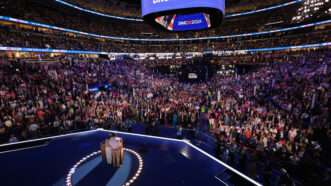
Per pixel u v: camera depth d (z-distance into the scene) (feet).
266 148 22.66
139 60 129.70
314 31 93.91
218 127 29.68
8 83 35.14
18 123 26.68
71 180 17.72
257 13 125.18
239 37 129.49
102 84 55.42
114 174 18.83
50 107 32.07
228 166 20.70
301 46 91.71
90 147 24.67
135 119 36.22
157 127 31.14
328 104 27.25
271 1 115.24
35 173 18.72
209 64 99.76
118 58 125.39
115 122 32.83
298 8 108.68
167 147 25.46
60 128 29.09
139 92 52.54
